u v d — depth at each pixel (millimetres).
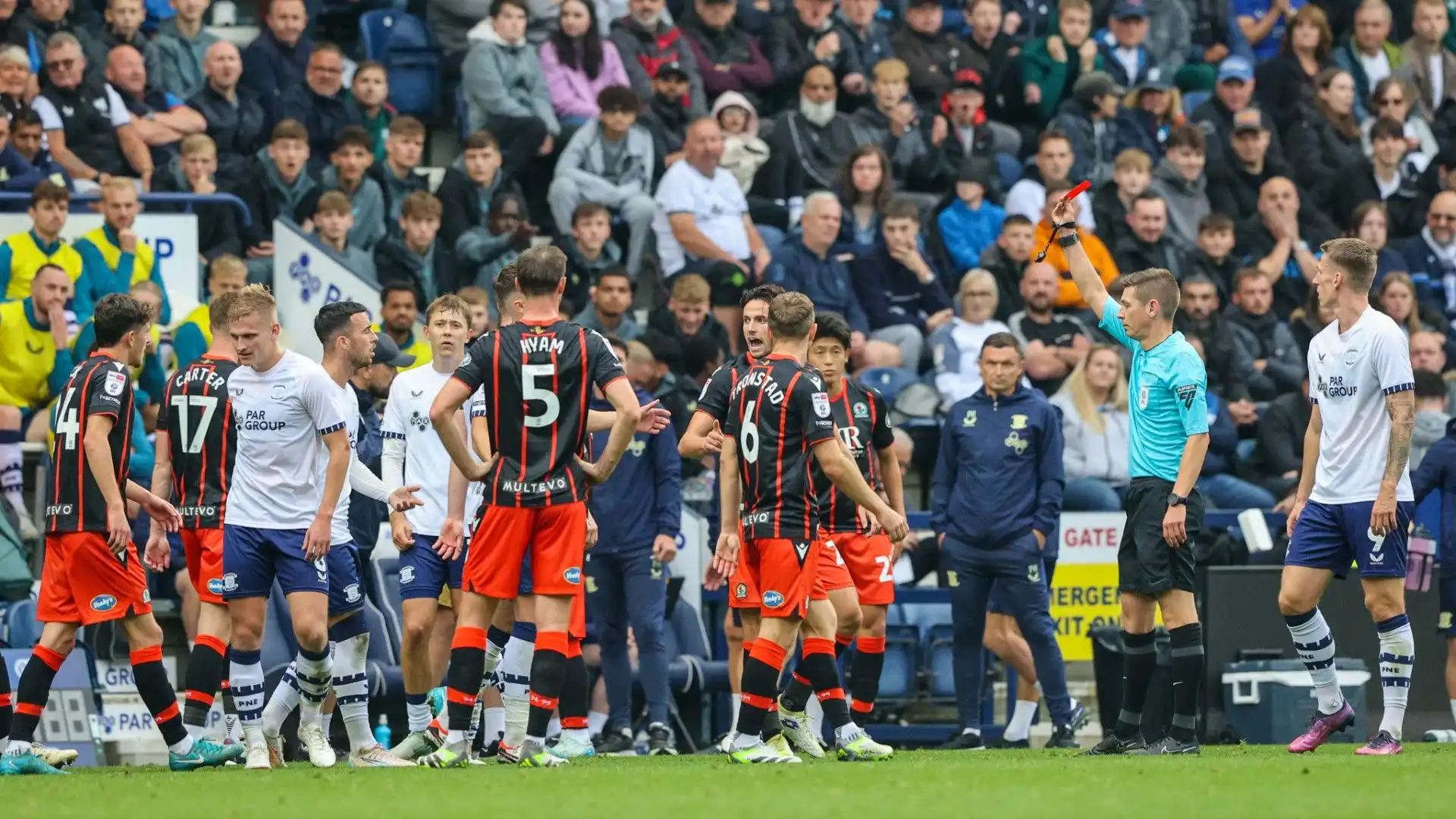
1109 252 60219
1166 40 69938
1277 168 65500
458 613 35656
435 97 59844
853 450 37156
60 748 37500
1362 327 32062
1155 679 41844
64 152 51906
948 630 47844
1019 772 27359
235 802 22453
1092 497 51094
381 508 39094
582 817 20094
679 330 52062
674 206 56375
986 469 42844
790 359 30141
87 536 30531
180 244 49219
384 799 22750
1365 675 43219
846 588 35625
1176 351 31703
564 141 58875
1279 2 74438
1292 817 20031
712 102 62781
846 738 33000
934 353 55125
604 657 41469
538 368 29062
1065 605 48156
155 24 58875
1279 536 51062
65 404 30766
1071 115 64250
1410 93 71812
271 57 56562
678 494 41000
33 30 54375
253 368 30750
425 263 52688
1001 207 61406
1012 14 69750
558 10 59969
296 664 32375
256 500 30766
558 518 29297
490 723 37750
